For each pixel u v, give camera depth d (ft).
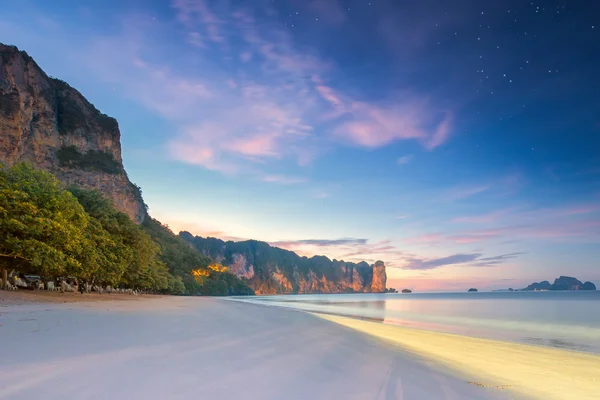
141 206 517.14
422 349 44.32
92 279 131.64
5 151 285.64
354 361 27.27
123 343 24.30
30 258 77.10
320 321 67.67
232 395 15.26
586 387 28.86
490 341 62.75
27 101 322.34
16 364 16.83
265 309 99.25
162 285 237.86
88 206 146.41
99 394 13.60
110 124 465.47
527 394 24.85
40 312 43.06
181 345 25.31
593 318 132.16
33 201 85.51
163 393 14.51
